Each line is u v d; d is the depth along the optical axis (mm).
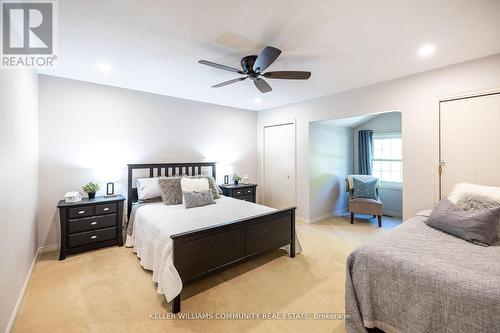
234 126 5156
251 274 2562
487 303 1197
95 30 2012
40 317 1856
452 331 1287
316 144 4629
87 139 3398
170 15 1804
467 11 1762
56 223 3184
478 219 1885
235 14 1791
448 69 2820
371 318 1593
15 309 1866
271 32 2049
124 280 2418
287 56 2533
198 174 4531
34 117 2779
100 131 3500
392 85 3293
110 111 3580
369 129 5449
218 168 4898
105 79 3299
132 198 3680
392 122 5109
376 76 3182
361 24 1930
